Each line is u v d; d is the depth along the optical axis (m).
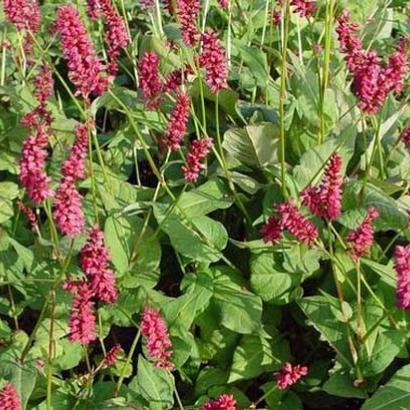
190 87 1.41
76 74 1.12
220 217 1.38
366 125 1.38
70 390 1.14
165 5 1.56
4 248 1.28
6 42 1.50
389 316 1.15
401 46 1.29
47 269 1.23
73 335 1.01
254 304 1.21
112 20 1.33
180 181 1.34
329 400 1.23
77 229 1.01
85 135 1.18
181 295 1.24
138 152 1.46
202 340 1.23
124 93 1.44
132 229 1.27
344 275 1.15
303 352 1.26
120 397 1.10
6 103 1.56
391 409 1.05
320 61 1.47
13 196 1.34
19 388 1.07
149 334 1.01
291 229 1.09
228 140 1.34
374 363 1.14
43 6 1.68
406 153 1.33
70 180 1.00
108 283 1.02
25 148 1.00
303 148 1.35
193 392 1.21
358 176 1.33
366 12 1.73
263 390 1.18
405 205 1.25
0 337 1.20
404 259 0.98
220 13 1.70
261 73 1.47
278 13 1.54
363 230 1.09
